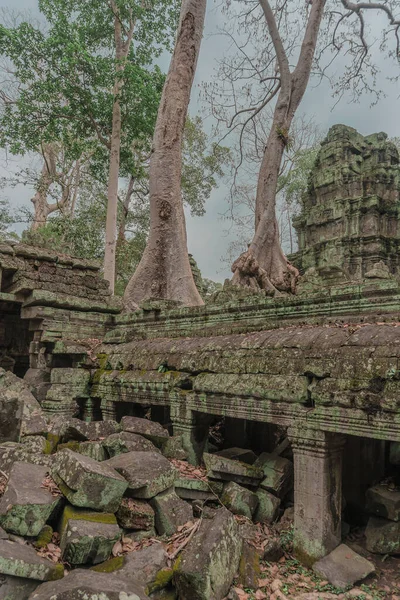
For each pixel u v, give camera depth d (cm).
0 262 815
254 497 458
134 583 286
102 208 2291
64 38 1531
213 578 309
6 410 539
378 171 2164
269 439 629
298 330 479
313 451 402
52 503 345
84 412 713
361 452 496
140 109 1703
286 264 1423
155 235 1091
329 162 2317
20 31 1495
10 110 1662
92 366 723
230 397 480
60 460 387
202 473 497
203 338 600
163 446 525
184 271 1066
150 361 616
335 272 989
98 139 1889
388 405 349
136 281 1062
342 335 420
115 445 476
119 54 1753
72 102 1669
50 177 2055
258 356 471
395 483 482
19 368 970
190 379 544
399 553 402
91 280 938
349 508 489
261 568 378
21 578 287
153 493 394
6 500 342
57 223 1839
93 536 319
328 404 391
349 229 2141
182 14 1167
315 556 388
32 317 824
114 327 907
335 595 349
